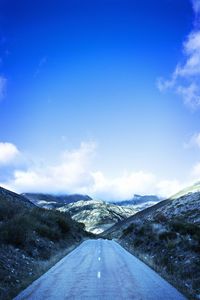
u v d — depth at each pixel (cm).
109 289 1404
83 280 1639
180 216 6862
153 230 3650
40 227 3259
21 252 2138
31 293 1301
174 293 1320
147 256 2820
